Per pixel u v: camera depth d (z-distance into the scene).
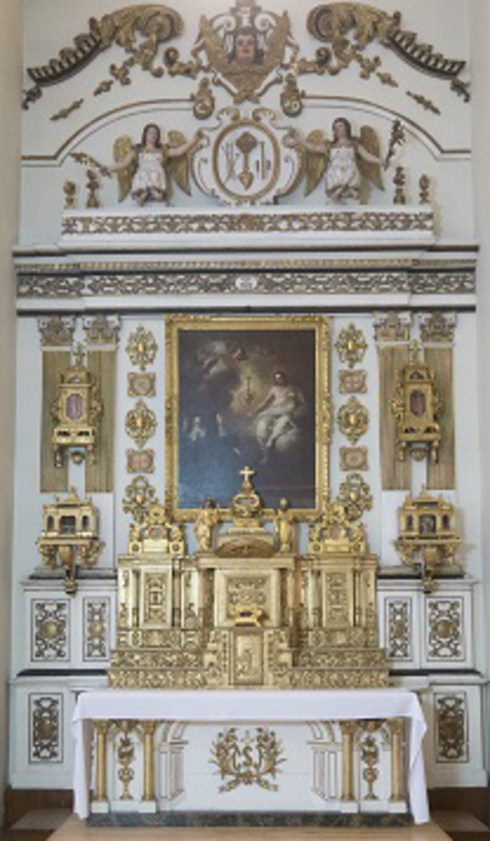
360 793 12.23
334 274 14.04
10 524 13.72
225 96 14.53
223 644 12.94
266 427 13.91
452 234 14.32
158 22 14.60
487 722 13.41
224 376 13.98
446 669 13.55
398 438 13.81
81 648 13.62
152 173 14.09
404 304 13.99
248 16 14.62
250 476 13.80
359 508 13.81
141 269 14.00
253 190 14.29
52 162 14.45
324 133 14.47
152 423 13.97
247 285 14.01
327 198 14.12
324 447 13.84
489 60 13.58
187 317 14.03
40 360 14.10
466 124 14.46
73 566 13.57
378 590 13.63
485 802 13.27
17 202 14.30
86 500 13.81
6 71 13.81
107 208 14.01
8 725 13.49
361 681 12.98
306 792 12.30
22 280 14.19
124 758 12.30
